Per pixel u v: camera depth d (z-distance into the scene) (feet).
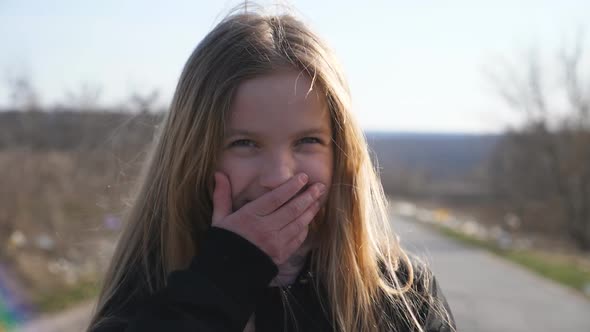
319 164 4.08
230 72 3.96
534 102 82.43
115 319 4.25
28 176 33.40
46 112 40.47
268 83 3.90
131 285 4.55
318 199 4.11
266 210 3.90
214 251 3.86
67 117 39.81
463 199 151.02
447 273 37.63
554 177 83.30
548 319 25.23
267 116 3.88
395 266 4.73
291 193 3.88
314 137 4.05
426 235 62.49
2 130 38.68
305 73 3.99
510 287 33.01
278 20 4.33
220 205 4.06
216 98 3.97
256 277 3.84
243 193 4.05
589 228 80.12
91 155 37.14
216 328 3.69
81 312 21.13
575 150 80.64
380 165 5.94
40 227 29.32
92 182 35.42
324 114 4.08
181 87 4.46
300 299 4.33
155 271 4.57
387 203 5.43
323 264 4.41
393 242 4.91
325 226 4.42
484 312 26.35
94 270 26.17
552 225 86.02
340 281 4.33
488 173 111.04
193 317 3.69
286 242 3.94
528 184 88.48
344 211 4.35
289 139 3.95
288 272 4.42
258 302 4.08
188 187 4.33
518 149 88.12
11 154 34.91
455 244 55.42
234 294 3.78
